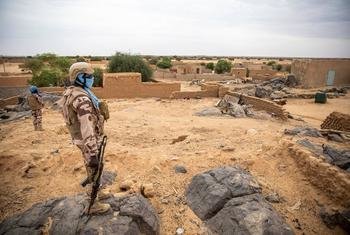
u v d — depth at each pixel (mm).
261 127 13367
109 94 24766
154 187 4621
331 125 13211
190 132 10953
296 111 23797
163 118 15039
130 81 25234
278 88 35969
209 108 18406
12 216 3762
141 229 3504
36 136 8375
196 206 4191
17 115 14586
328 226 3959
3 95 25266
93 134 2770
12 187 4738
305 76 37250
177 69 57188
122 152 5812
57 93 21391
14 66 70000
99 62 71688
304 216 4109
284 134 9055
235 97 22266
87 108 2756
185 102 22359
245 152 5883
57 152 5984
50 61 43906
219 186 4328
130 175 5012
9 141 8008
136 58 35312
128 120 13805
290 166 5164
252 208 3859
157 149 6797
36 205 3857
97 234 3203
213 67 68500
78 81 2875
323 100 27844
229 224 3729
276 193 4480
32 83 27266
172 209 4176
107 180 4766
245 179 4504
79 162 5480
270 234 3496
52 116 13945
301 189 4648
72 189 4629
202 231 3785
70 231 3281
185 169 5129
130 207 3619
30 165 5277
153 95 26250
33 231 3391
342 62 39125
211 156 5590
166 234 3742
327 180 4469
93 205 3428
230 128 12266
